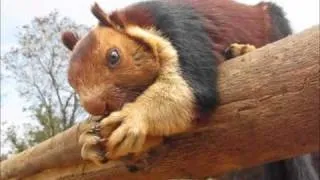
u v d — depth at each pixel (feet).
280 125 1.39
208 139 1.51
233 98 1.46
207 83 1.47
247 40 1.84
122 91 1.48
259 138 1.44
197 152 1.54
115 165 1.82
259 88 1.42
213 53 1.57
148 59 1.48
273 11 2.03
